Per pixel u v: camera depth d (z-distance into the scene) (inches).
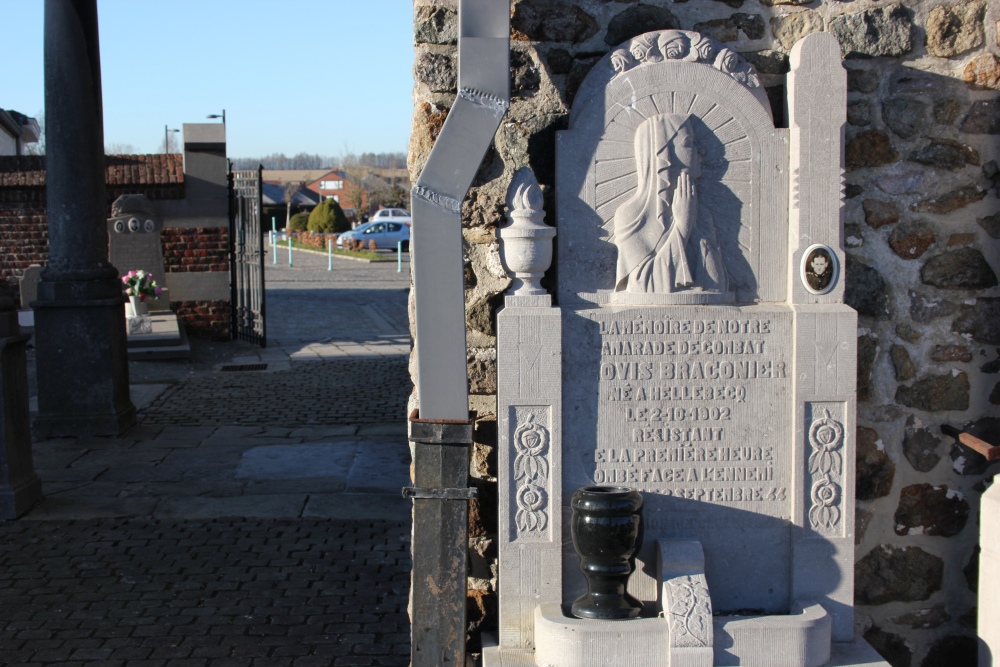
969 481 161.3
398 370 490.9
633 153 147.4
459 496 137.9
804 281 148.2
